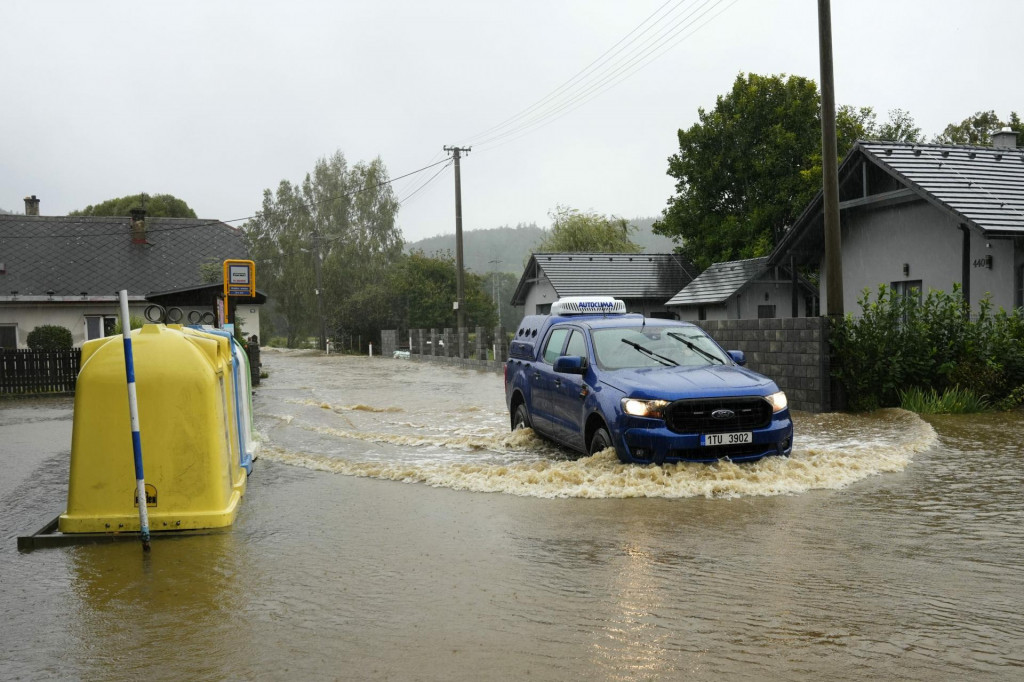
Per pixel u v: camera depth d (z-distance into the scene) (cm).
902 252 1831
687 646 370
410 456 936
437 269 5772
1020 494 673
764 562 496
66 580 494
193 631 403
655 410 728
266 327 7781
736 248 3644
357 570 497
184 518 595
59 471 904
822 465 771
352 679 343
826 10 1280
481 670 348
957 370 1205
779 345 1314
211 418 612
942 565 485
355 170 7500
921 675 336
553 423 920
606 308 1161
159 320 747
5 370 2092
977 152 1827
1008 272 1555
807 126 3453
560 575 478
